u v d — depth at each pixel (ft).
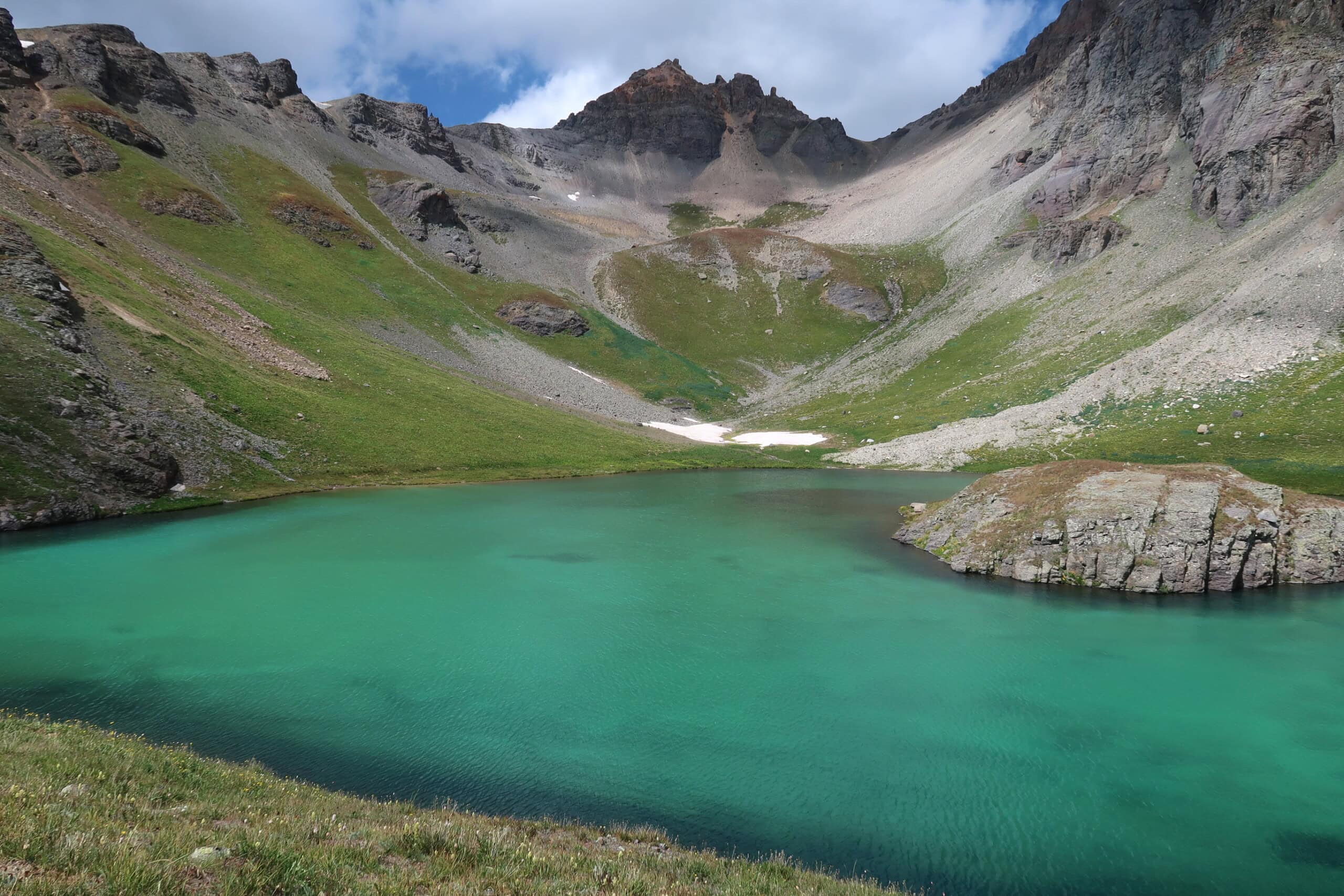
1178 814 60.39
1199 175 486.38
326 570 132.36
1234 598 129.59
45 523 155.33
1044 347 433.89
